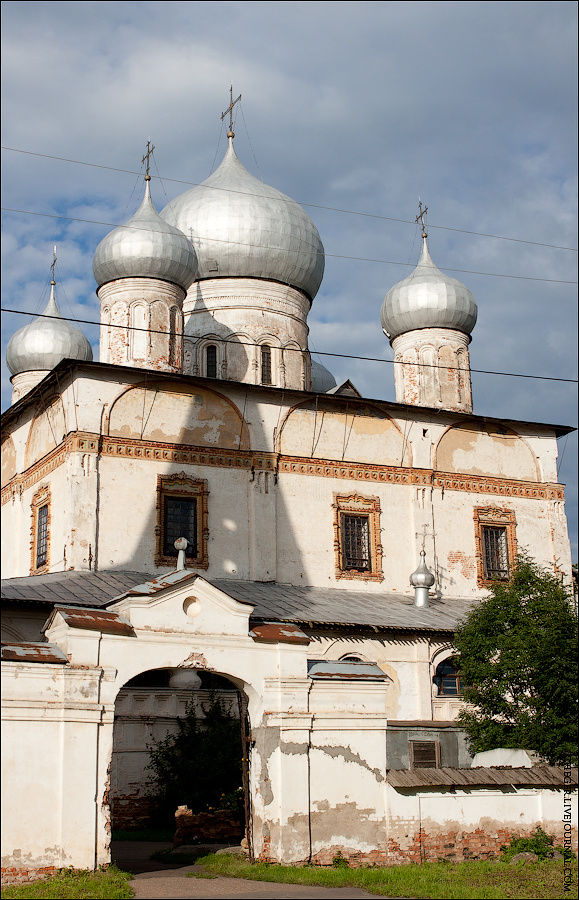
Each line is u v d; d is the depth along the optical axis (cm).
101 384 3291
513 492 3928
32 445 3641
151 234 3734
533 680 2616
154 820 3022
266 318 4112
